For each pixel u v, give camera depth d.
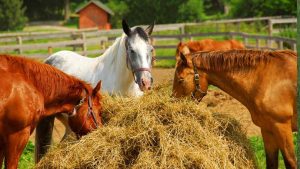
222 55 6.36
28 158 8.18
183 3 46.06
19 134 5.75
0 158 5.95
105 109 6.50
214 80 6.46
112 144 5.78
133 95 7.47
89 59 7.96
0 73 5.66
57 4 61.34
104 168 5.66
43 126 6.96
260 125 6.30
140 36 7.21
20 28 50.59
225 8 54.09
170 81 7.06
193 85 6.40
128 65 7.25
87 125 6.21
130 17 46.97
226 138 6.05
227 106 11.42
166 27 24.52
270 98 6.10
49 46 21.12
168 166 5.53
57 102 6.11
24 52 25.28
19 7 50.41
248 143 6.30
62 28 53.59
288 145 6.09
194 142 5.76
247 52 6.32
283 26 29.41
